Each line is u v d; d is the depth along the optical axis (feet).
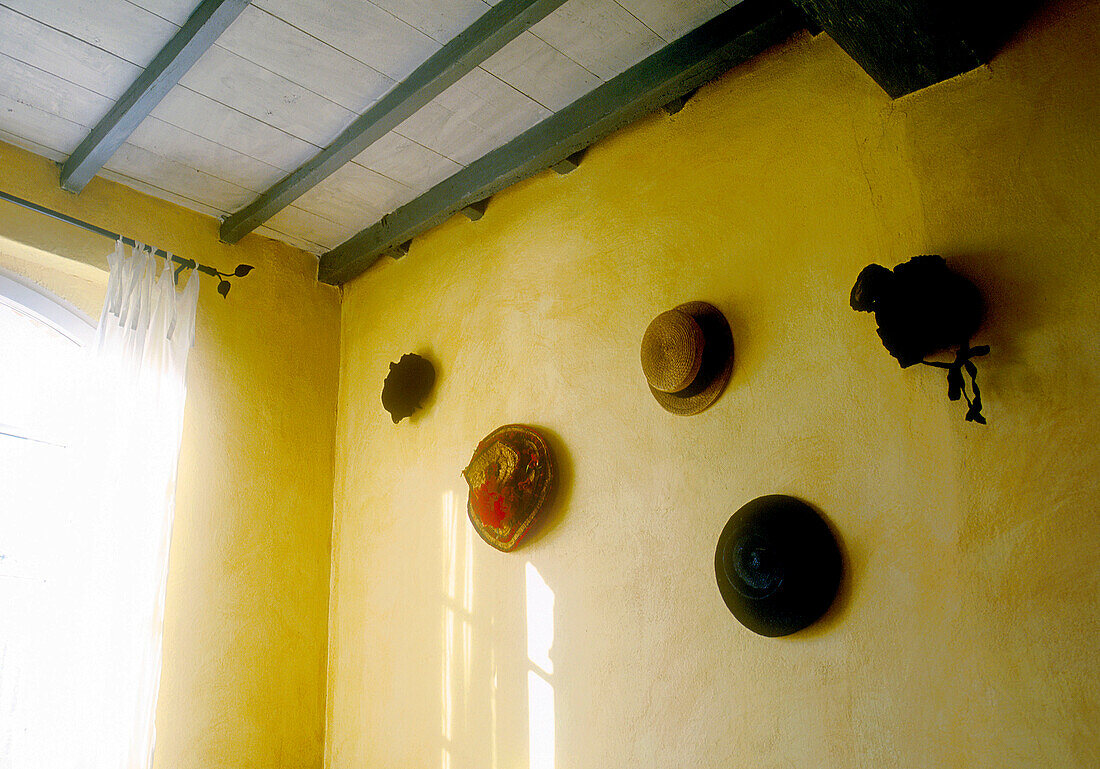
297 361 11.28
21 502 9.34
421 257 10.94
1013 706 5.36
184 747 9.18
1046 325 5.73
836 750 6.05
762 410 7.07
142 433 8.88
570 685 7.88
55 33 7.75
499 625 8.70
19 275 9.45
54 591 8.21
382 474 10.66
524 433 8.82
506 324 9.55
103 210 9.87
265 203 10.19
